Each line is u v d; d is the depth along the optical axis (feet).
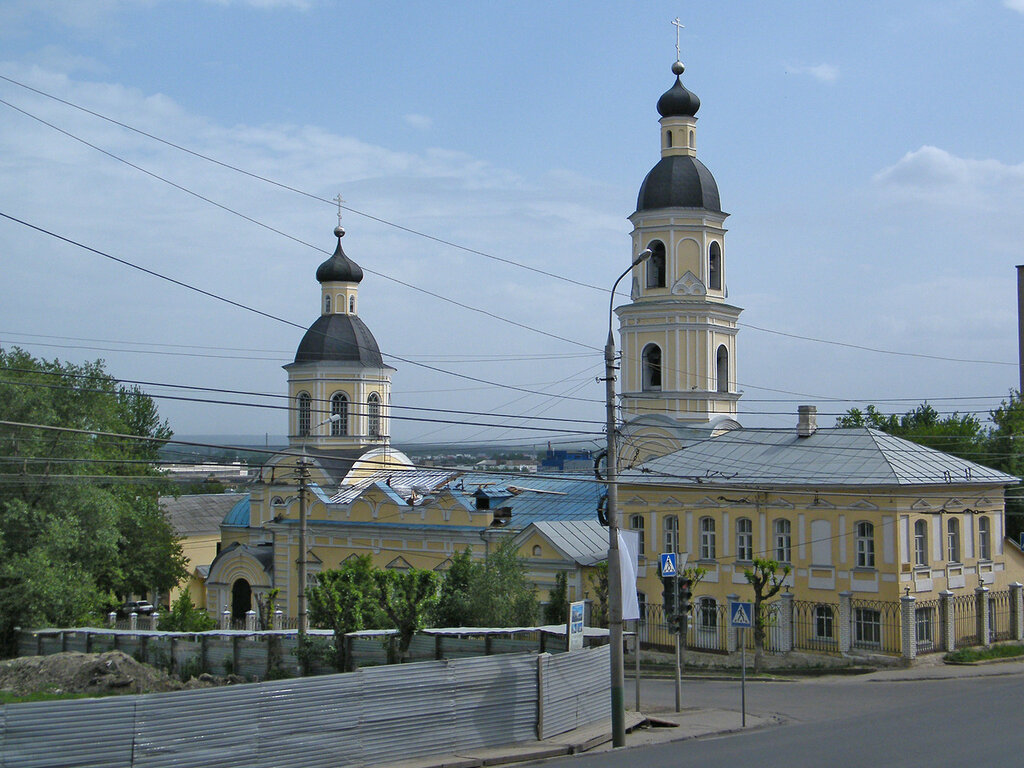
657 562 172.04
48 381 183.42
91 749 72.54
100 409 180.34
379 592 130.93
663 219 207.21
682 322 205.26
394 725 86.84
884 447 158.30
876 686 131.03
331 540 220.84
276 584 228.43
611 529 96.78
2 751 69.51
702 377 205.16
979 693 118.83
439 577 133.18
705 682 143.43
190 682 129.90
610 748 95.40
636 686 116.16
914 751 79.46
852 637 149.48
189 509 330.54
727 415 205.05
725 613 163.02
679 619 115.34
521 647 126.21
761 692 130.41
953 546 156.25
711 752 83.30
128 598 258.98
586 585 176.04
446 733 89.81
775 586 147.13
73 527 166.91
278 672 132.67
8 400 167.32
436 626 146.30
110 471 215.10
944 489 153.38
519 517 206.49
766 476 160.56
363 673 85.56
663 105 211.00
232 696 78.59
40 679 128.57
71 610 164.04
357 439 247.50
